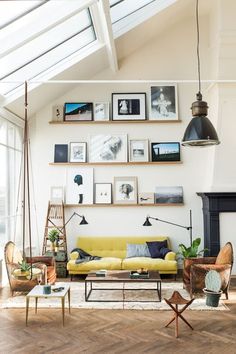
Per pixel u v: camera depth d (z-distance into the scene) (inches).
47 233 289.3
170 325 172.2
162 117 299.3
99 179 299.6
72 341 153.6
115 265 259.1
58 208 297.9
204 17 302.8
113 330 166.1
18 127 297.9
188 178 298.2
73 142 300.2
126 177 298.5
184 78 301.6
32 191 301.3
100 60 280.2
